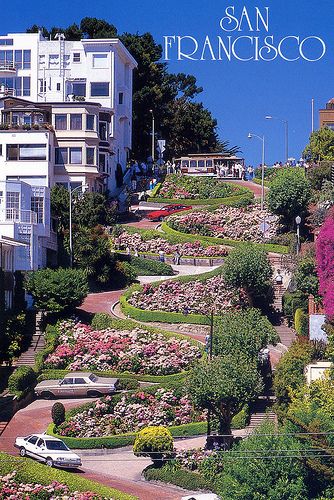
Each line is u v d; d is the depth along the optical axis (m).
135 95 163.12
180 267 106.88
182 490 62.47
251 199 127.25
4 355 83.19
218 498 58.97
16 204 96.25
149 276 104.56
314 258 93.69
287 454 58.47
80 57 139.25
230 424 69.38
